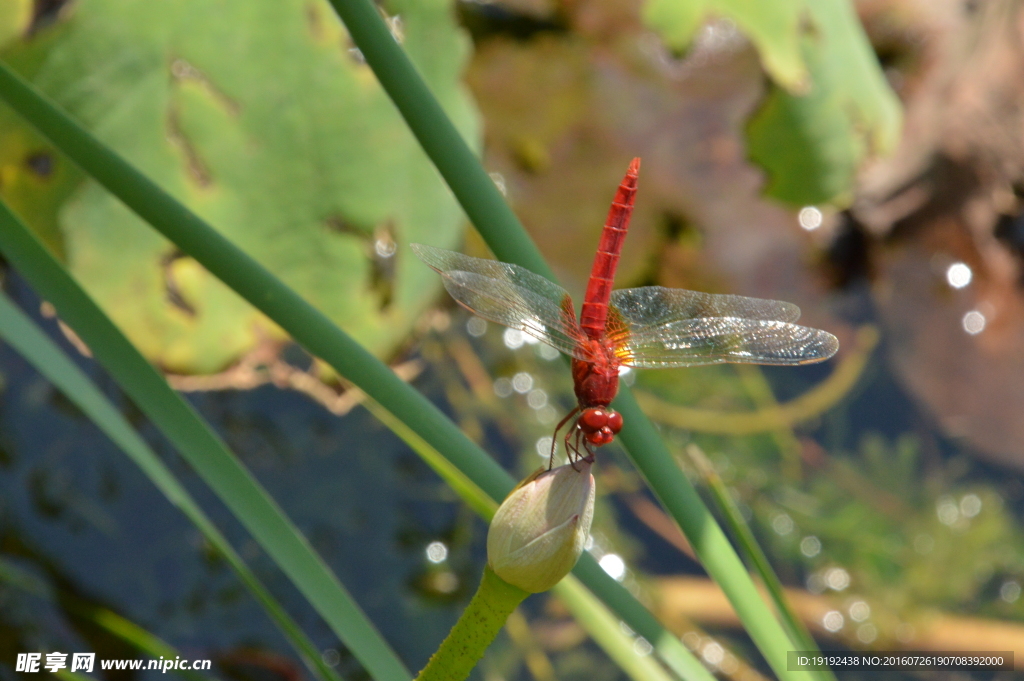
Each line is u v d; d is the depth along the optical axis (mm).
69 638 576
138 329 568
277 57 569
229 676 579
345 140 572
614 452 690
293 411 629
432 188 578
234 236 569
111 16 562
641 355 520
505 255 498
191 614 586
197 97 566
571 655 604
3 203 490
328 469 616
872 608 627
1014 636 617
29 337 508
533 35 678
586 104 692
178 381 575
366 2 492
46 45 560
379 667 500
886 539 655
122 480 602
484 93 694
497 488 500
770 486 681
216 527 602
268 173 570
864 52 667
